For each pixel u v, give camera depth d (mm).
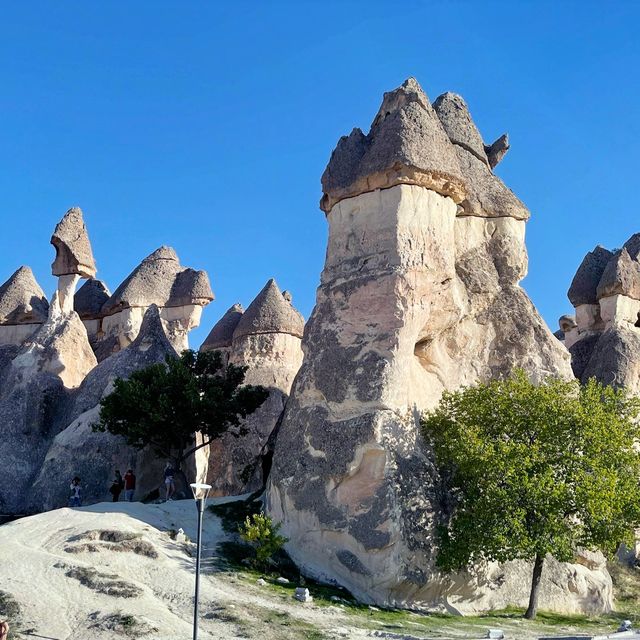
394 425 26266
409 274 27734
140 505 27453
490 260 32844
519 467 24609
